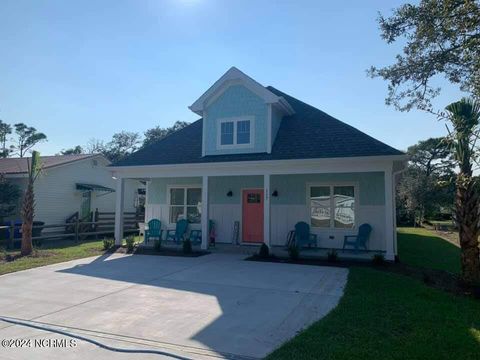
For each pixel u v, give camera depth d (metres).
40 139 52.16
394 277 9.11
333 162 12.11
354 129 13.49
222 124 14.85
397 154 11.29
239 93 14.72
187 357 4.58
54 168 19.94
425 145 43.94
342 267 10.74
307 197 14.88
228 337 5.26
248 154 14.12
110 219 22.44
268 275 9.56
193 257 12.63
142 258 12.48
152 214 17.70
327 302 7.00
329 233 14.47
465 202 8.57
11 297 7.43
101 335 5.34
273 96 14.02
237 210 16.03
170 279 9.12
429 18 7.67
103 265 11.11
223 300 7.20
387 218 11.45
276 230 15.16
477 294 7.64
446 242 19.69
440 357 4.51
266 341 5.10
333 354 4.54
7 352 4.74
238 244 15.59
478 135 4.99
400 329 5.46
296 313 6.35
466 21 6.03
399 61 9.02
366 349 4.70
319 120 14.75
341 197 14.44
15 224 16.19
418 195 33.34
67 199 20.80
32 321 5.95
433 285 8.64
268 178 12.94
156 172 14.73
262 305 6.84
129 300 7.20
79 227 19.33
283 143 14.01
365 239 13.43
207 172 13.94
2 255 12.54
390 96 9.36
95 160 23.02
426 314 6.16
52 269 10.49
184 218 17.08
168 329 5.58
